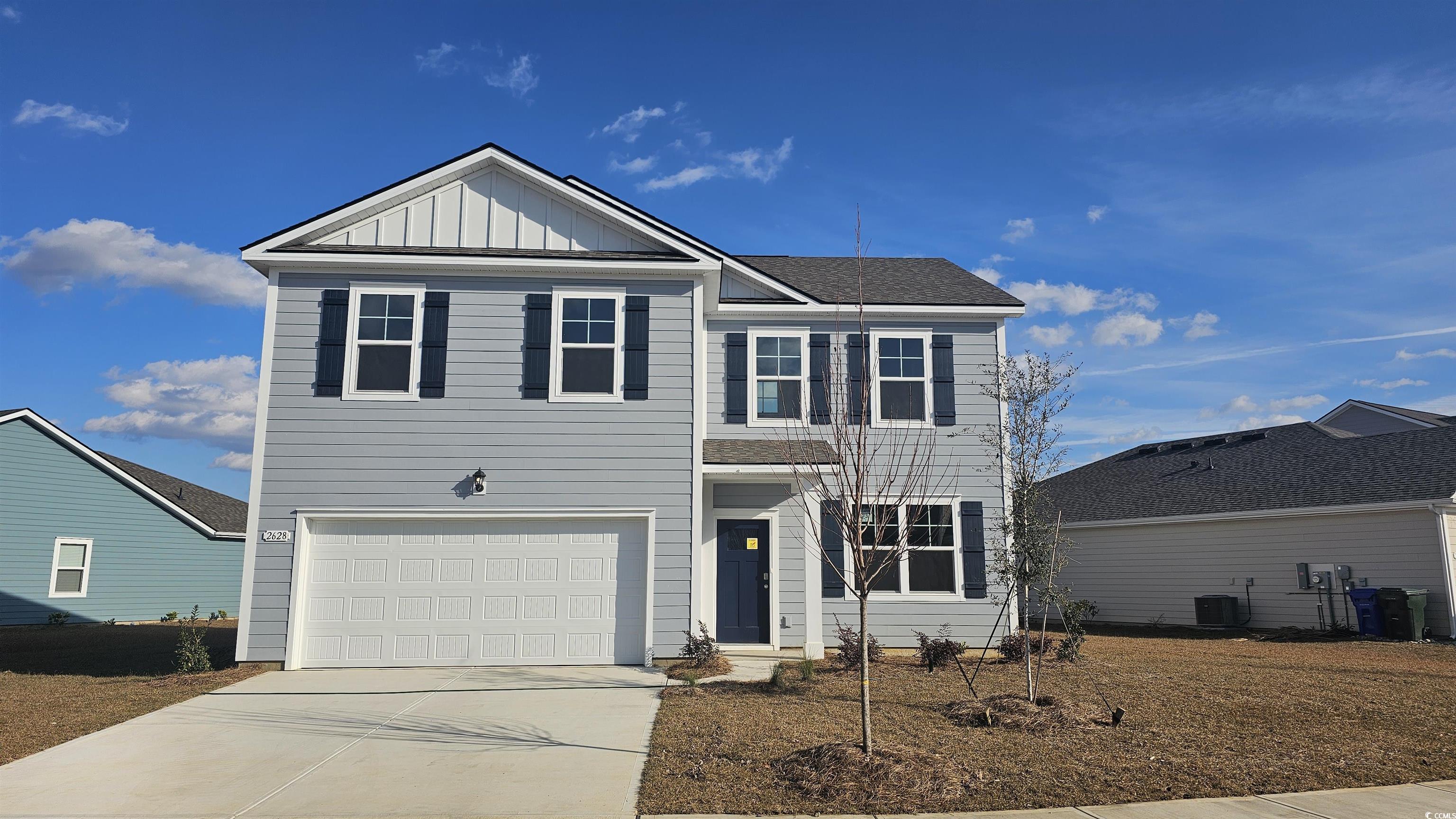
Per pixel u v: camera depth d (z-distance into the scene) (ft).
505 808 21.58
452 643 41.65
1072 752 25.36
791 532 48.80
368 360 43.37
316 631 41.27
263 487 41.88
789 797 21.98
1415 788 22.27
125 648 55.42
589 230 45.75
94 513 80.12
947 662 41.45
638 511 42.96
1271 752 25.43
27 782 23.86
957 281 58.65
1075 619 41.63
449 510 42.32
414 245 45.11
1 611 73.41
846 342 52.70
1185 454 84.48
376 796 22.56
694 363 44.57
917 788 21.99
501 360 43.80
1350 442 70.64
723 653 45.68
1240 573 66.64
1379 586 58.54
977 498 51.37
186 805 22.00
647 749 26.76
